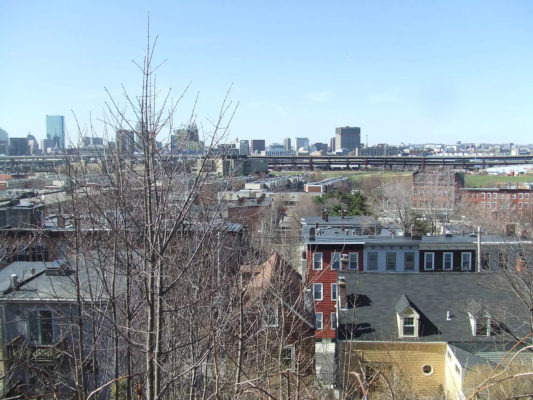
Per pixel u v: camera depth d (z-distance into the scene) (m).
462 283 31.19
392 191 85.94
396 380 17.52
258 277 17.53
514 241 43.66
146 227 9.44
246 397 11.88
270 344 14.95
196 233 12.38
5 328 21.47
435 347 27.78
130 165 10.84
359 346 27.42
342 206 80.44
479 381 22.28
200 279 12.41
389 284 31.58
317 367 24.34
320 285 32.12
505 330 27.47
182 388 12.67
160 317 9.41
